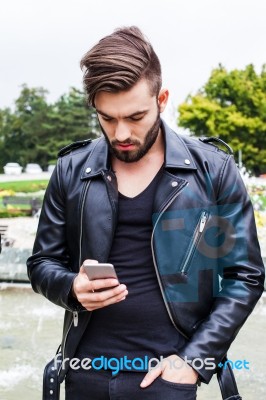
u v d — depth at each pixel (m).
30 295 6.72
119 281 1.88
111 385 1.86
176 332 1.88
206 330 1.83
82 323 1.90
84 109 65.75
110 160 1.96
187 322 1.87
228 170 1.97
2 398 3.68
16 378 4.07
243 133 43.00
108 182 1.91
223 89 44.03
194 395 1.82
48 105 68.88
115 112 1.71
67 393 1.98
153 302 1.87
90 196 1.93
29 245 12.38
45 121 67.25
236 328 1.87
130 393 1.85
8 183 35.62
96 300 1.71
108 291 1.71
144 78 1.70
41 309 6.12
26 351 4.68
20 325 5.48
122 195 1.91
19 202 22.75
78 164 2.00
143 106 1.71
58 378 1.99
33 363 4.40
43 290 1.96
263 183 18.42
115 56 1.68
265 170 44.56
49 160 67.62
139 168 1.93
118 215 1.91
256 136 43.22
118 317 1.88
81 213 1.93
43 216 2.04
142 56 1.70
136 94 1.69
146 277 1.88
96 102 1.73
